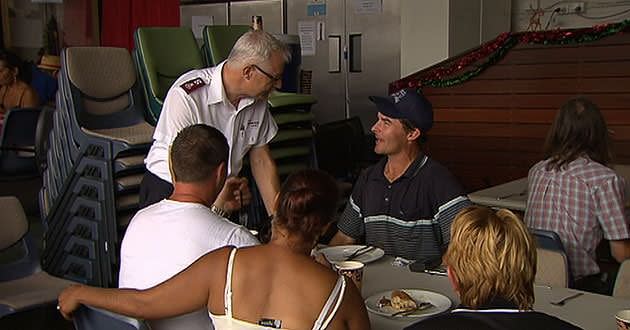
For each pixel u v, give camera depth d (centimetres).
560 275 247
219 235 200
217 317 176
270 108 403
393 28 634
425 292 223
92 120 378
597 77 511
